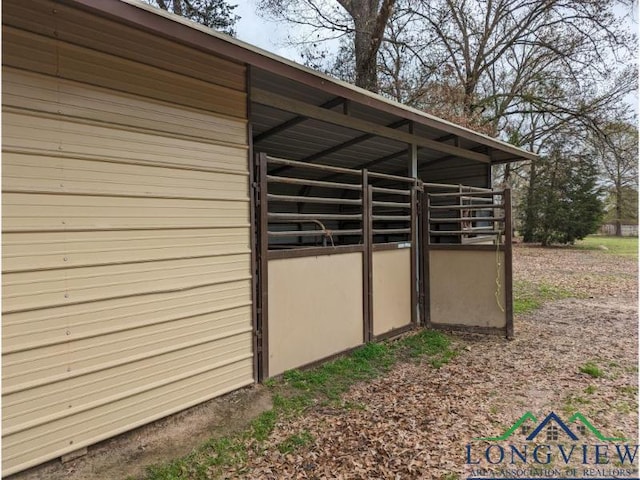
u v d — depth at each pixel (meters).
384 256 4.55
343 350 3.98
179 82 2.72
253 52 2.72
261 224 3.24
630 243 20.28
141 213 2.53
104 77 2.36
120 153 2.43
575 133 13.23
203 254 2.86
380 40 9.81
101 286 2.35
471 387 3.29
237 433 2.54
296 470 2.19
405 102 12.23
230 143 3.05
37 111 2.11
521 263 12.66
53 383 2.15
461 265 4.89
